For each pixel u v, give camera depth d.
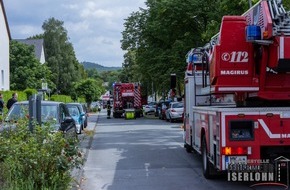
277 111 8.77
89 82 93.50
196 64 13.40
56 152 7.82
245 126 8.76
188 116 14.22
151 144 19.25
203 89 11.23
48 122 8.53
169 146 18.31
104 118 52.34
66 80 93.12
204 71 11.21
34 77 63.44
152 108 63.03
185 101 14.95
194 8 39.50
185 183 10.27
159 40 45.03
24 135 8.30
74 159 8.23
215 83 9.27
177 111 38.00
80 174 10.93
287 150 8.91
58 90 92.75
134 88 52.81
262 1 8.66
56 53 95.25
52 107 14.12
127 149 17.53
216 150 9.05
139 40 47.16
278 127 8.76
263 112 8.76
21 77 62.19
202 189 9.57
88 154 16.02
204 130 10.64
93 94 94.12
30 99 9.15
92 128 30.92
